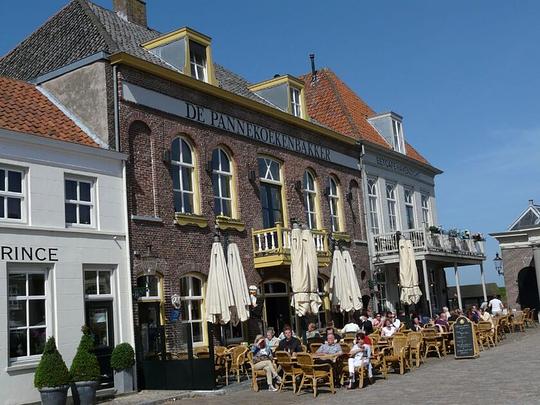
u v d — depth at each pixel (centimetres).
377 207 2933
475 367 1647
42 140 1475
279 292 2211
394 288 2939
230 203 2083
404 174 3206
